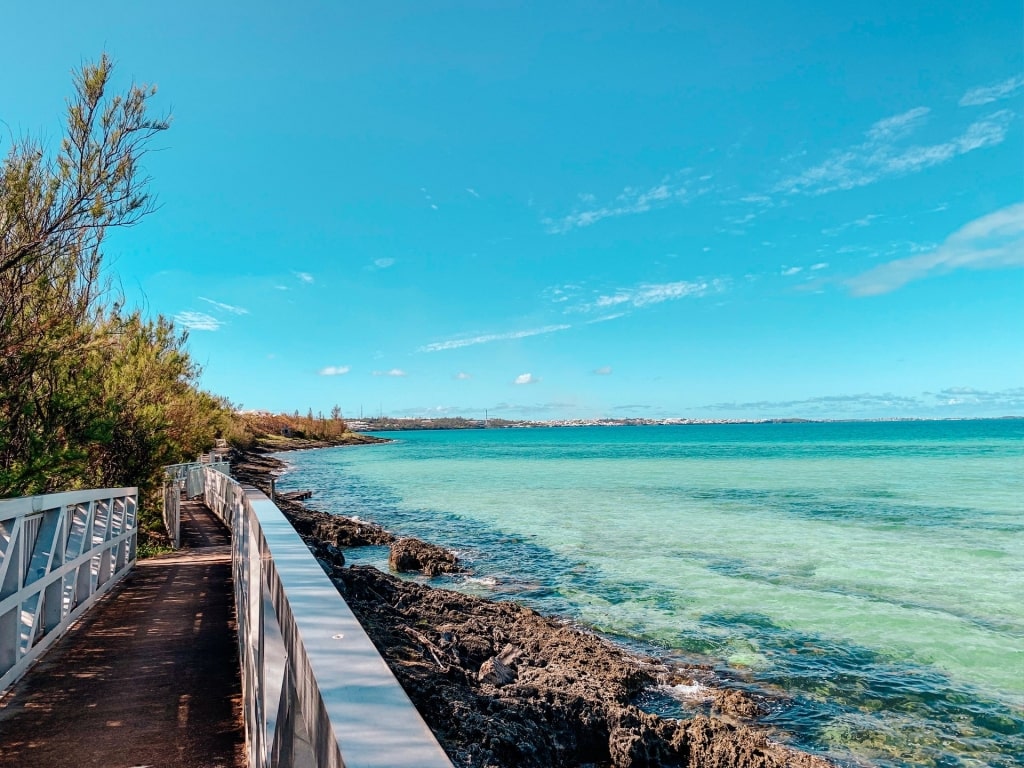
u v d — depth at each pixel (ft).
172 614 23.38
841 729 25.98
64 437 28.19
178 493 42.93
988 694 29.09
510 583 48.83
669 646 34.94
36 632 19.13
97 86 22.22
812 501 98.32
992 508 89.45
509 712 22.08
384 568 54.75
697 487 121.29
